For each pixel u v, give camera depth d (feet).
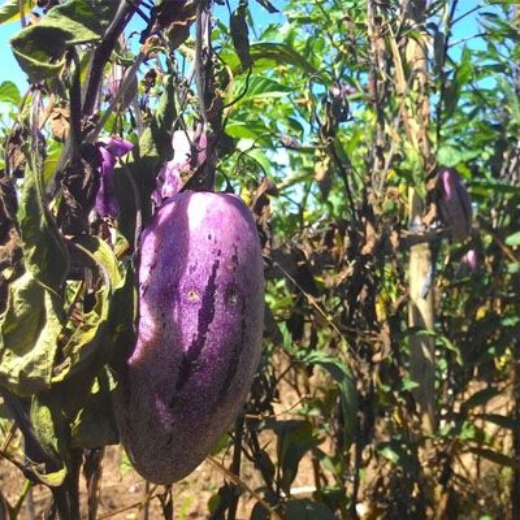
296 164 3.07
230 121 2.20
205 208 1.08
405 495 2.48
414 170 2.43
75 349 0.94
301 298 2.22
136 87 1.39
